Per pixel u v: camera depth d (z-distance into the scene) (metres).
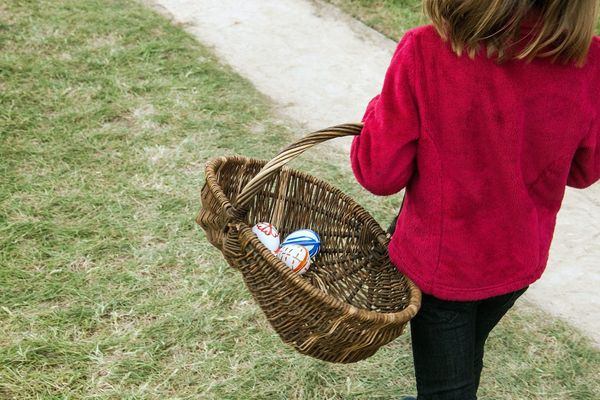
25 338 2.49
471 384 1.85
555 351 2.78
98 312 2.63
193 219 3.14
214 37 4.72
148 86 4.05
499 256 1.70
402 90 1.61
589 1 1.50
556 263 3.27
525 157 1.65
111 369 2.42
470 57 1.56
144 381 2.41
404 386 2.54
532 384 2.63
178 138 3.68
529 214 1.69
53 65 4.14
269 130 3.87
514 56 1.55
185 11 4.99
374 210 3.42
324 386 2.49
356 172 1.72
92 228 3.02
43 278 2.76
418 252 1.73
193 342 2.57
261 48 4.66
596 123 1.67
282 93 4.25
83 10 4.75
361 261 2.16
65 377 2.37
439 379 1.84
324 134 1.82
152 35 4.57
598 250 3.38
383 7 5.27
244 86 4.23
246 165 2.16
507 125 1.59
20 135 3.55
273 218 2.29
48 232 2.97
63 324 2.57
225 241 1.86
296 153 1.81
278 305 1.78
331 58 4.66
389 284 2.02
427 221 1.69
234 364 2.51
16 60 4.12
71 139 3.57
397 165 1.65
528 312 2.95
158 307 2.69
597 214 3.62
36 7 4.70
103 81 4.06
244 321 2.68
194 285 2.81
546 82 1.58
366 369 2.58
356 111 4.16
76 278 2.77
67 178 3.31
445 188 1.64
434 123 1.61
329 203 2.28
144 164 3.45
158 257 2.92
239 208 1.81
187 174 3.43
